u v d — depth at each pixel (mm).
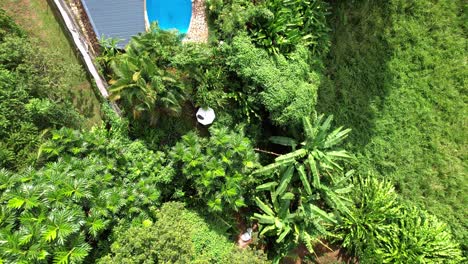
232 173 8961
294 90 9273
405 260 10547
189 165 8664
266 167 9219
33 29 9062
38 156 7926
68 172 7367
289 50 10031
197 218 9352
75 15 9352
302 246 11273
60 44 9242
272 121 9812
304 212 9711
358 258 11289
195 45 9281
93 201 7324
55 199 6660
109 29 9242
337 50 11680
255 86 9336
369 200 10867
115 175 8445
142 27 9555
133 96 8891
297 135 10016
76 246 6602
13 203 6258
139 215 8109
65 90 8953
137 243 7133
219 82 9508
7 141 7992
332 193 9891
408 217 11023
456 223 11617
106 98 9203
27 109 8148
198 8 10234
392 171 11703
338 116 11695
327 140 9688
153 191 8406
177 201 9477
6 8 8852
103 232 7789
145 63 8375
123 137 9266
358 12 11664
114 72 8953
